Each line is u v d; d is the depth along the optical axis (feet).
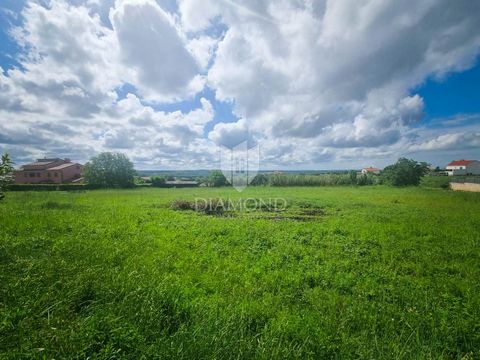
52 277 11.32
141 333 7.87
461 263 17.34
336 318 10.09
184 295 11.25
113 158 117.91
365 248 20.35
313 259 17.71
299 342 8.45
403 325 9.88
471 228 27.78
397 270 16.22
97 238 21.22
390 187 102.99
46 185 98.37
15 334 7.31
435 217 34.37
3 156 20.35
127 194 74.28
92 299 9.97
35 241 18.72
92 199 56.18
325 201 53.83
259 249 20.11
